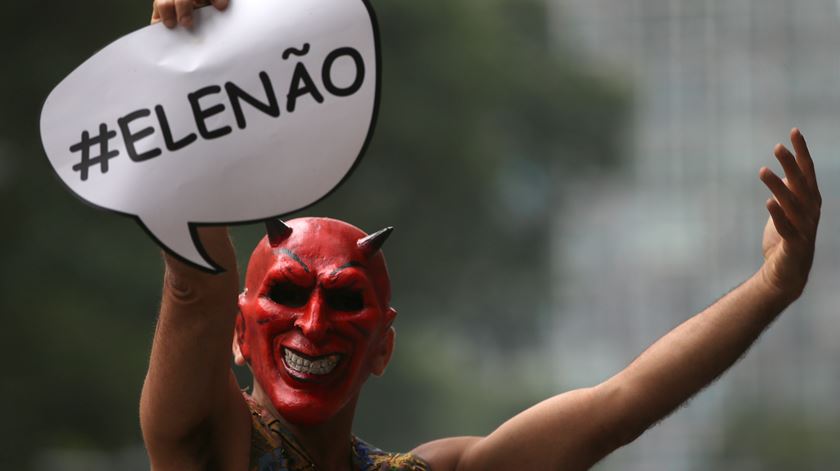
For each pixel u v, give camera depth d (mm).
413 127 72938
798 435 95500
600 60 104875
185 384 7172
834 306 157000
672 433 128250
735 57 191250
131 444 47250
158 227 7051
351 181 71812
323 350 7562
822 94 190750
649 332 176375
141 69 7188
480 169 76688
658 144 186500
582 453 8258
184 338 7129
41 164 52812
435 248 76875
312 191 7109
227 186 7090
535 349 122000
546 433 8273
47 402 46375
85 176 7113
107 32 53031
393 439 73375
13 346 46875
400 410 73062
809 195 7988
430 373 74562
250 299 7746
